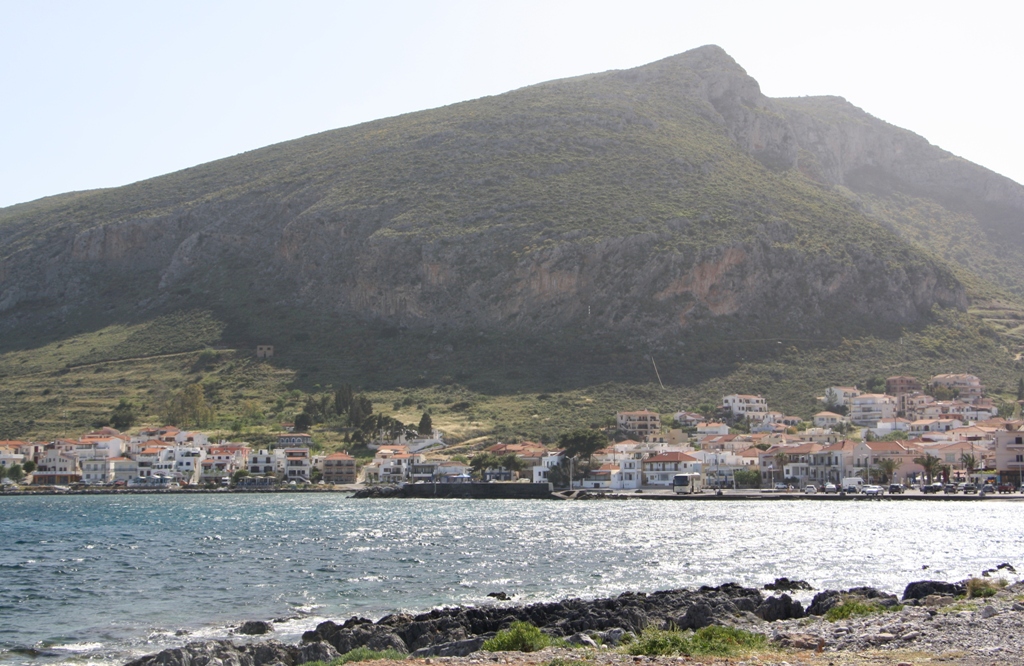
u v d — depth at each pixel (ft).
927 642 142.31
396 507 620.08
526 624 169.27
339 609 243.40
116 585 283.79
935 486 655.76
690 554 342.64
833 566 307.78
